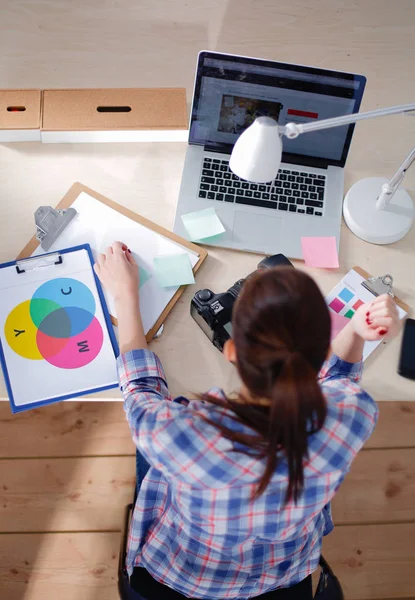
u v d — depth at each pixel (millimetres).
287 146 1297
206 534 928
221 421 777
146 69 1406
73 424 1850
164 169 1320
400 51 1469
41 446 1821
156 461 817
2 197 1261
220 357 1150
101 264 1151
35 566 1701
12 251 1215
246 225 1268
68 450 1824
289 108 1244
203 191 1284
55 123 1300
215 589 1017
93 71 1393
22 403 1077
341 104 1228
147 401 929
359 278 1236
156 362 1038
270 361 665
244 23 1461
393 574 1740
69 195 1257
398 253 1282
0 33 1401
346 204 1287
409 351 1167
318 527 1078
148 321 1154
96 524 1753
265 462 762
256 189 1293
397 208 1288
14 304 1140
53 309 1140
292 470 707
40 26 1416
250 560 973
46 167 1298
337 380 927
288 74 1190
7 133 1297
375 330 979
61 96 1320
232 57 1175
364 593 1721
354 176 1343
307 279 694
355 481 1821
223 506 799
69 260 1179
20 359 1101
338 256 1268
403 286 1250
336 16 1483
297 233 1271
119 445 1839
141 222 1245
